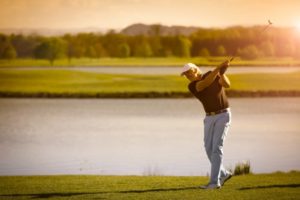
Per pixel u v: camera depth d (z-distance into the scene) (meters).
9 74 59.38
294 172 13.65
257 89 56.91
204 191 10.75
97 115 41.25
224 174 11.18
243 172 14.16
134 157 21.39
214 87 10.75
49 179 12.48
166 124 35.31
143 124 35.31
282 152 22.45
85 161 20.22
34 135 29.75
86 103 53.00
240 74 57.31
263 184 11.45
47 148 24.56
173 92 59.47
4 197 10.49
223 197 10.21
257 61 56.41
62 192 10.94
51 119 38.44
